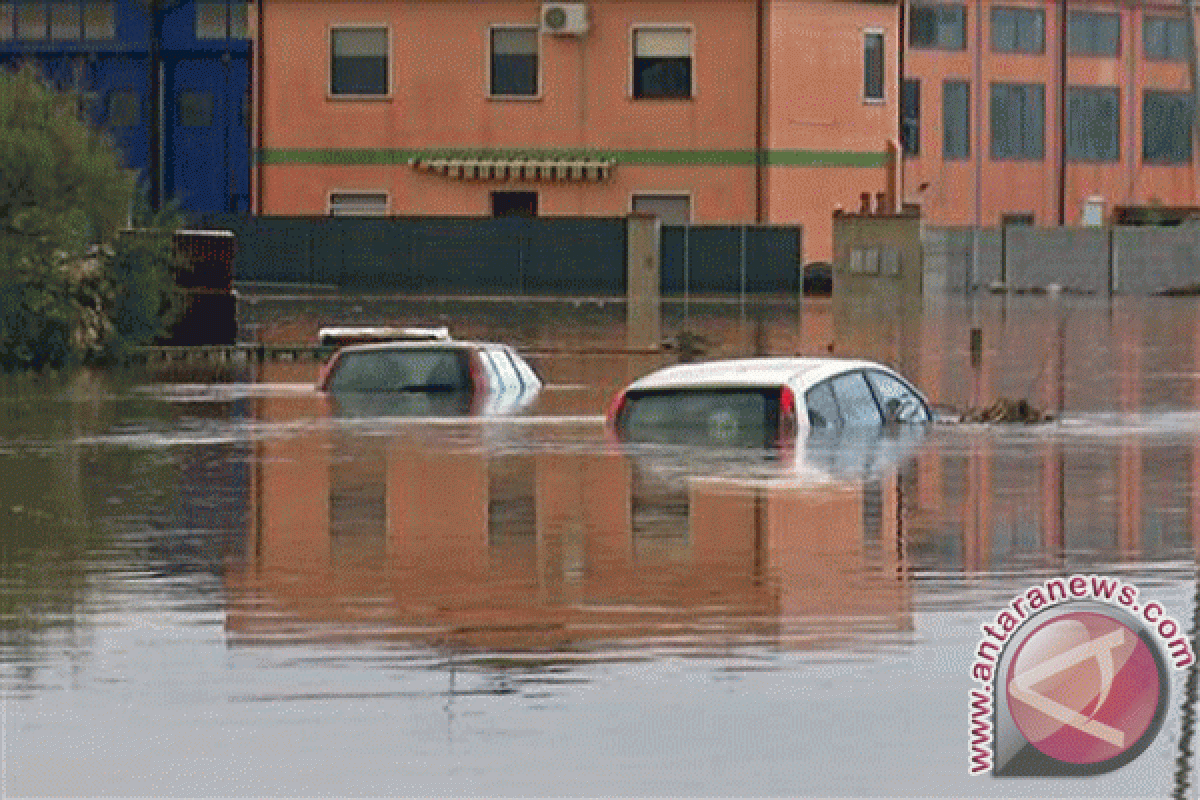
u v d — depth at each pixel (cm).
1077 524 3956
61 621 3073
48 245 7988
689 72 13712
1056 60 17825
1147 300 13988
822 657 2839
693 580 3366
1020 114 17638
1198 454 5128
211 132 14762
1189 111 18650
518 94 13712
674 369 5497
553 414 6150
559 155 13712
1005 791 2342
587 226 13088
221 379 7538
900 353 9412
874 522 3966
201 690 2680
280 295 12888
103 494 4425
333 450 5212
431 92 13725
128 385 7281
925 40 17025
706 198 13725
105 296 8331
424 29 13700
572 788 2316
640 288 13088
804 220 13862
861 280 13438
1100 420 6084
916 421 5716
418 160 13738
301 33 13738
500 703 2620
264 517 4069
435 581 3369
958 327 11200
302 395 6862
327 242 13200
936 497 4303
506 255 13100
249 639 2950
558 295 13088
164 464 4953
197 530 3906
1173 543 3734
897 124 14275
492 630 3003
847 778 2356
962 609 3139
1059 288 14838
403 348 7012
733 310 12256
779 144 13712
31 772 2367
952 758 2425
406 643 2928
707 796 2291
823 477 4591
